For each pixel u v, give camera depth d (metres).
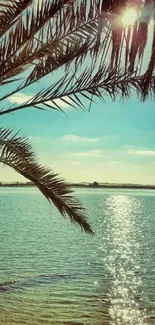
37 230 73.31
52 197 5.40
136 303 23.16
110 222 89.88
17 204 172.38
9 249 47.09
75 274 32.22
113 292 26.14
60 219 99.00
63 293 25.33
